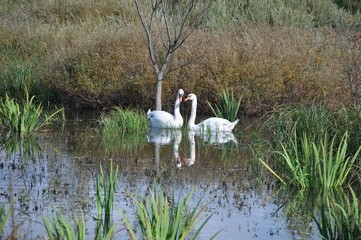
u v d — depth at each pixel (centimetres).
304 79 1959
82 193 1188
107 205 1039
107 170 1340
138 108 1973
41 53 2338
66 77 1995
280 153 1310
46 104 2020
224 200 1178
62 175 1301
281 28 2400
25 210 1091
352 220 983
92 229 1011
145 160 1432
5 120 1695
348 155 1377
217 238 992
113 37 2112
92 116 1912
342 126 1403
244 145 1595
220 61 1998
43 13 2805
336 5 3047
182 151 1528
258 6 2816
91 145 1562
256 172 1355
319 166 1244
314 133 1401
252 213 1115
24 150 1500
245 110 1953
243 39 2152
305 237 1007
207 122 1733
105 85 1983
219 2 2756
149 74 1962
